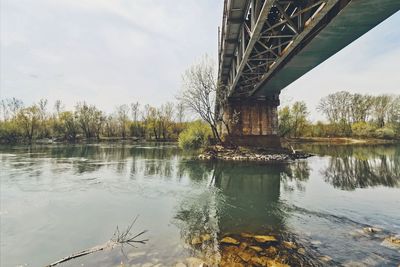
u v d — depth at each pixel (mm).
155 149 41469
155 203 11375
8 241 7375
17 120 56250
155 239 7492
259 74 20438
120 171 19562
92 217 9430
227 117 31344
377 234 7770
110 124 79312
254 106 31266
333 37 10977
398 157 28812
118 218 9375
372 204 11188
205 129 33594
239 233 8008
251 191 13906
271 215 9852
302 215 9812
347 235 7738
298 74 18641
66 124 64250
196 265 5891
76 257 6336
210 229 8375
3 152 32844
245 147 29922
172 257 6316
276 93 31422
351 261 6105
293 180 16797
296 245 7043
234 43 17797
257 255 6434
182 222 9055
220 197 12602
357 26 9734
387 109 67062
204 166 22266
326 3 7762
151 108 74688
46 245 7133
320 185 15305
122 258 6270
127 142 64250
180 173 19047
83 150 38469
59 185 14516
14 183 14797
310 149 41312
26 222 8844
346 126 68125
